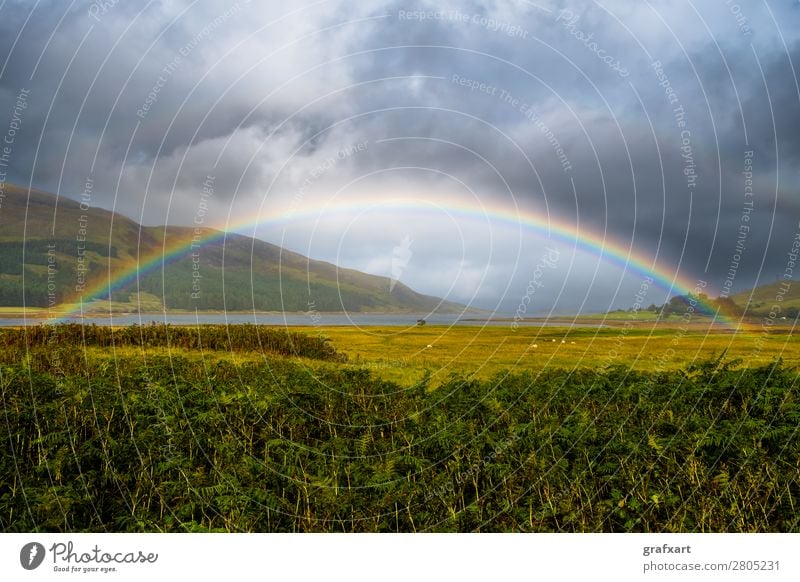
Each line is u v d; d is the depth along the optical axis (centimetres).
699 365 1195
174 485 796
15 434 886
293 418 1018
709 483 791
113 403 1005
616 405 1030
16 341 1722
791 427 867
